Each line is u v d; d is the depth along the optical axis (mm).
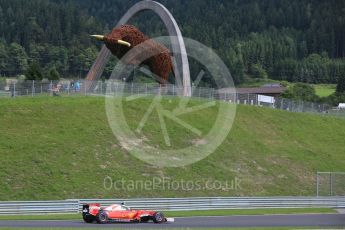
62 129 186875
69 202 140000
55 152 173000
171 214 140625
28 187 155500
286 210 156125
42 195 154000
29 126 185375
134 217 120000
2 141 173125
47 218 128250
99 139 185500
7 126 182875
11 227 108062
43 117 192250
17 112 191625
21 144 173375
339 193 193375
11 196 151125
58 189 157250
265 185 187500
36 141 176750
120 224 116500
